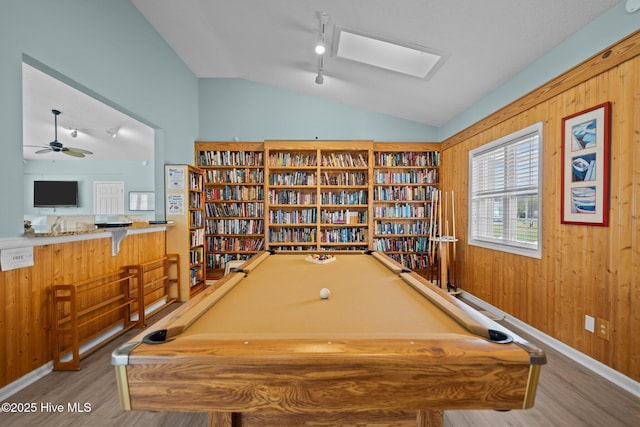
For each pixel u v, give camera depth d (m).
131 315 3.09
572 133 2.22
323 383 0.80
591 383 1.90
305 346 0.84
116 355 0.80
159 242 3.68
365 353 0.80
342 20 2.72
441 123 4.62
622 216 1.88
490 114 3.33
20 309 1.91
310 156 4.77
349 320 1.11
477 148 3.60
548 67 2.47
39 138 5.97
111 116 5.07
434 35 2.58
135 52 3.18
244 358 0.80
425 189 4.77
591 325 2.09
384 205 4.96
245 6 2.94
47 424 1.55
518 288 2.88
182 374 0.80
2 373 1.79
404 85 3.65
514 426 1.54
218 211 4.83
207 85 4.84
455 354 0.80
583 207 2.14
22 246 1.90
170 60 3.95
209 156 4.75
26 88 3.95
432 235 4.61
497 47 2.55
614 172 1.92
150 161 7.11
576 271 2.22
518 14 2.15
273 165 4.67
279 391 0.81
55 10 2.17
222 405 0.81
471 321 1.01
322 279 1.81
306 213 4.73
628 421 1.56
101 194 7.14
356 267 2.20
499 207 3.25
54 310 2.09
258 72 4.43
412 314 1.18
